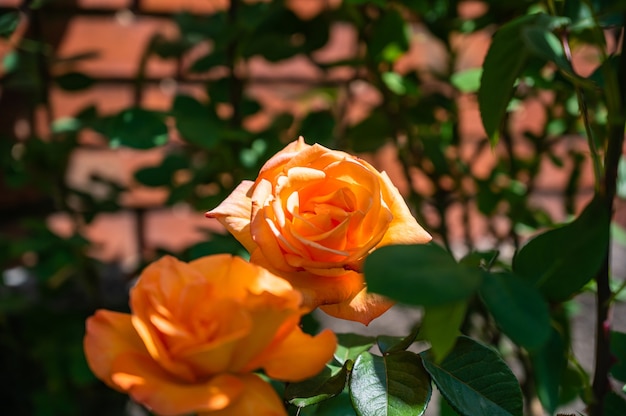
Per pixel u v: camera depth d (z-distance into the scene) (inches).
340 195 21.4
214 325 19.1
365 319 21.3
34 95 47.4
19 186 44.2
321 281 21.1
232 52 39.3
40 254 42.4
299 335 20.0
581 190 59.2
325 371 22.7
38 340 43.9
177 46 44.3
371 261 18.1
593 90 21.0
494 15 34.5
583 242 20.6
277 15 41.1
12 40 48.1
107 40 52.8
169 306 19.4
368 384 21.6
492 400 21.6
